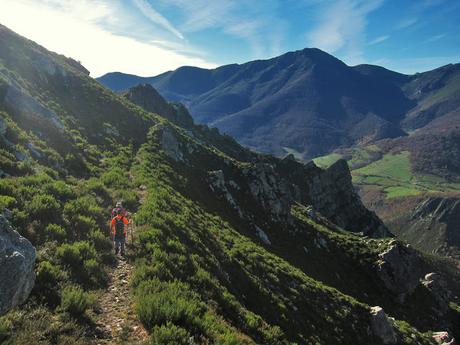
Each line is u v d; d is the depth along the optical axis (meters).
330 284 39.28
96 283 11.48
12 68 36.00
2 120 22.58
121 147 36.03
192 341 9.09
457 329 48.84
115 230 14.19
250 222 40.41
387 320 28.28
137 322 9.72
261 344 12.70
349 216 89.81
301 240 46.41
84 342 8.26
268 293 20.27
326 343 19.81
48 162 23.39
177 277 13.45
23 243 8.92
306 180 91.00
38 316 8.55
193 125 90.62
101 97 45.75
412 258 48.84
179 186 32.84
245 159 90.06
